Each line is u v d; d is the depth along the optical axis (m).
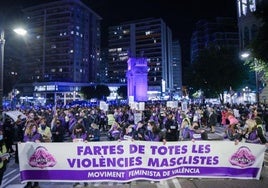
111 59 173.50
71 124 17.64
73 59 140.62
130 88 66.06
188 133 13.01
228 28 147.62
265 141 10.46
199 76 49.09
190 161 9.05
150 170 8.89
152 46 163.25
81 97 122.12
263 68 22.83
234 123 13.91
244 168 9.07
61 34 142.25
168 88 167.00
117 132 13.65
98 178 8.77
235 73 46.22
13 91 74.00
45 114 22.75
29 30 148.88
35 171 8.73
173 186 8.69
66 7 141.12
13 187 8.83
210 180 9.30
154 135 11.92
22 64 147.50
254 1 66.31
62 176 8.75
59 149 8.80
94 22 161.00
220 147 9.09
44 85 129.88
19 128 14.06
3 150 8.15
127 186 8.73
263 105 30.02
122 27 171.88
